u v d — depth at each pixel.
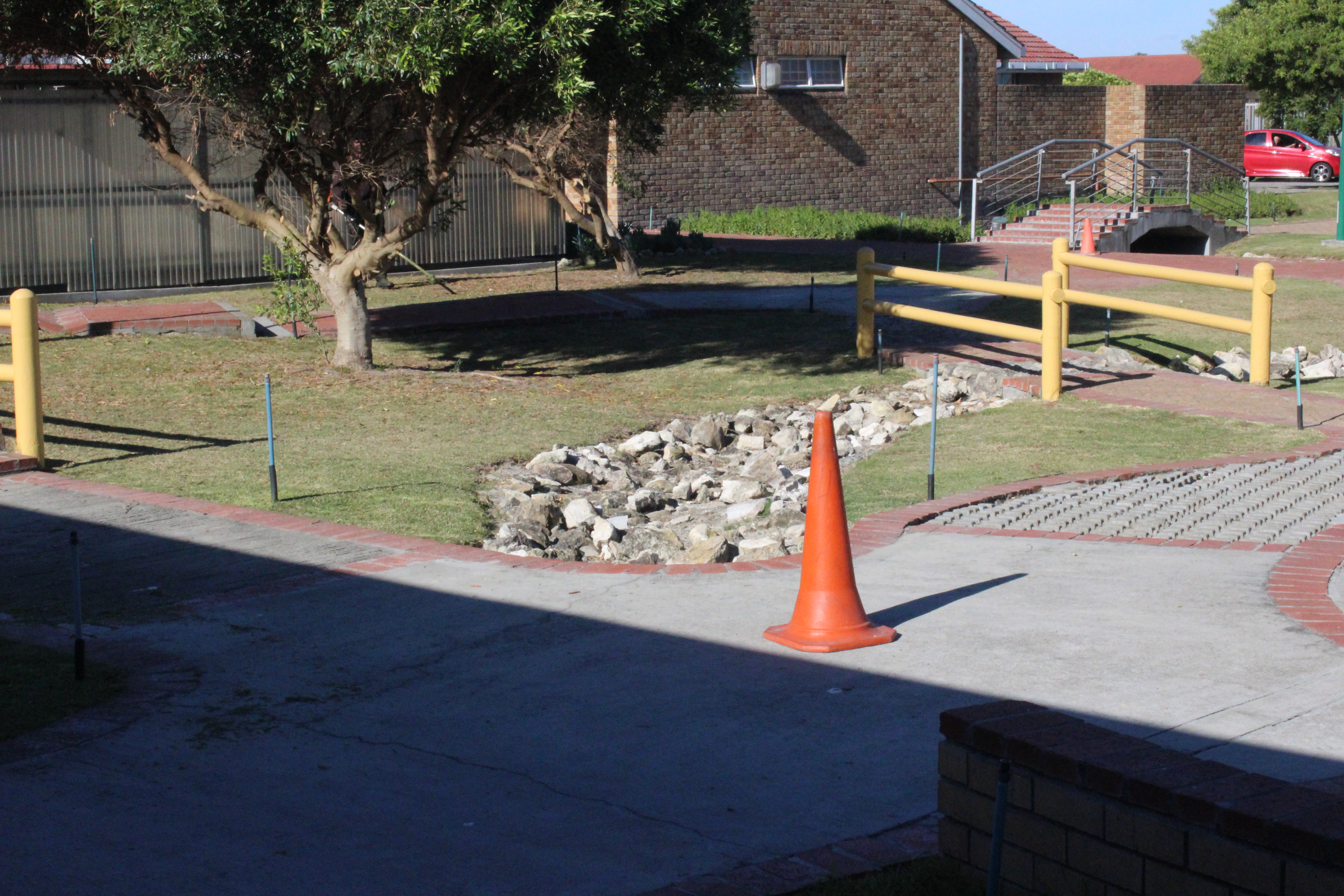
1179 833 3.22
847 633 5.93
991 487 9.21
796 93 32.50
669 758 4.77
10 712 5.21
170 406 12.38
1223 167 37.03
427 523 8.45
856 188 33.66
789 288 21.38
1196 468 9.78
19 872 3.89
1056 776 3.51
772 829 4.19
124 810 4.36
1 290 18.70
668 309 18.88
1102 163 35.97
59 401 12.38
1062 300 12.40
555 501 9.82
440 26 10.62
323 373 14.20
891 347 15.94
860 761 4.69
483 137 18.22
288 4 11.48
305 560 7.47
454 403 13.13
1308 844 2.96
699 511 10.05
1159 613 6.22
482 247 23.47
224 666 5.80
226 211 14.12
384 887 3.82
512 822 4.27
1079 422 11.59
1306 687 5.12
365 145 14.04
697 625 6.28
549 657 5.88
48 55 14.54
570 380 14.69
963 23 34.34
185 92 13.09
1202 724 4.76
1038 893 3.60
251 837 4.16
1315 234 28.36
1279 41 38.78
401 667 5.78
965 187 35.09
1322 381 14.34
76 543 5.54
